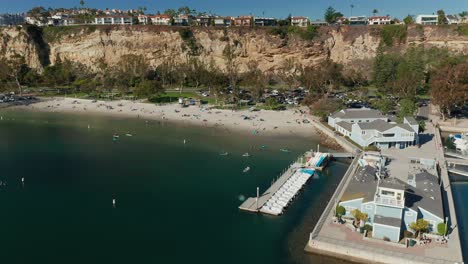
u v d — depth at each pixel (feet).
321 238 214.69
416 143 392.88
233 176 324.39
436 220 219.61
